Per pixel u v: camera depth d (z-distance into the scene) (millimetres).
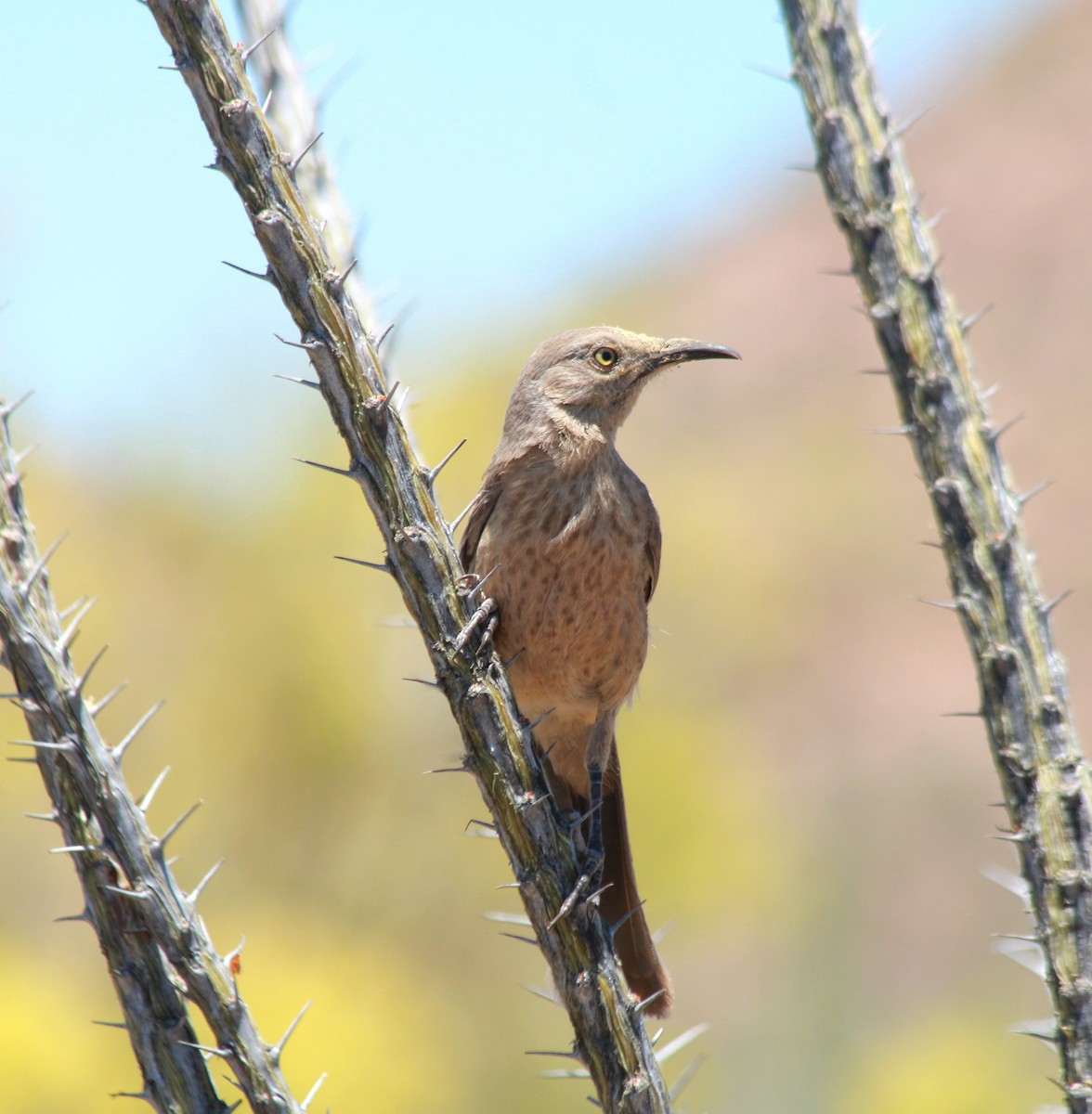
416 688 14273
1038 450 42969
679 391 49656
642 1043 5090
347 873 14023
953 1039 14188
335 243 6965
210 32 4414
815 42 5789
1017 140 61156
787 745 32250
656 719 15633
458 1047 13383
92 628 13945
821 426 45406
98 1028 11523
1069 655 34938
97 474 14719
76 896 12805
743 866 15398
